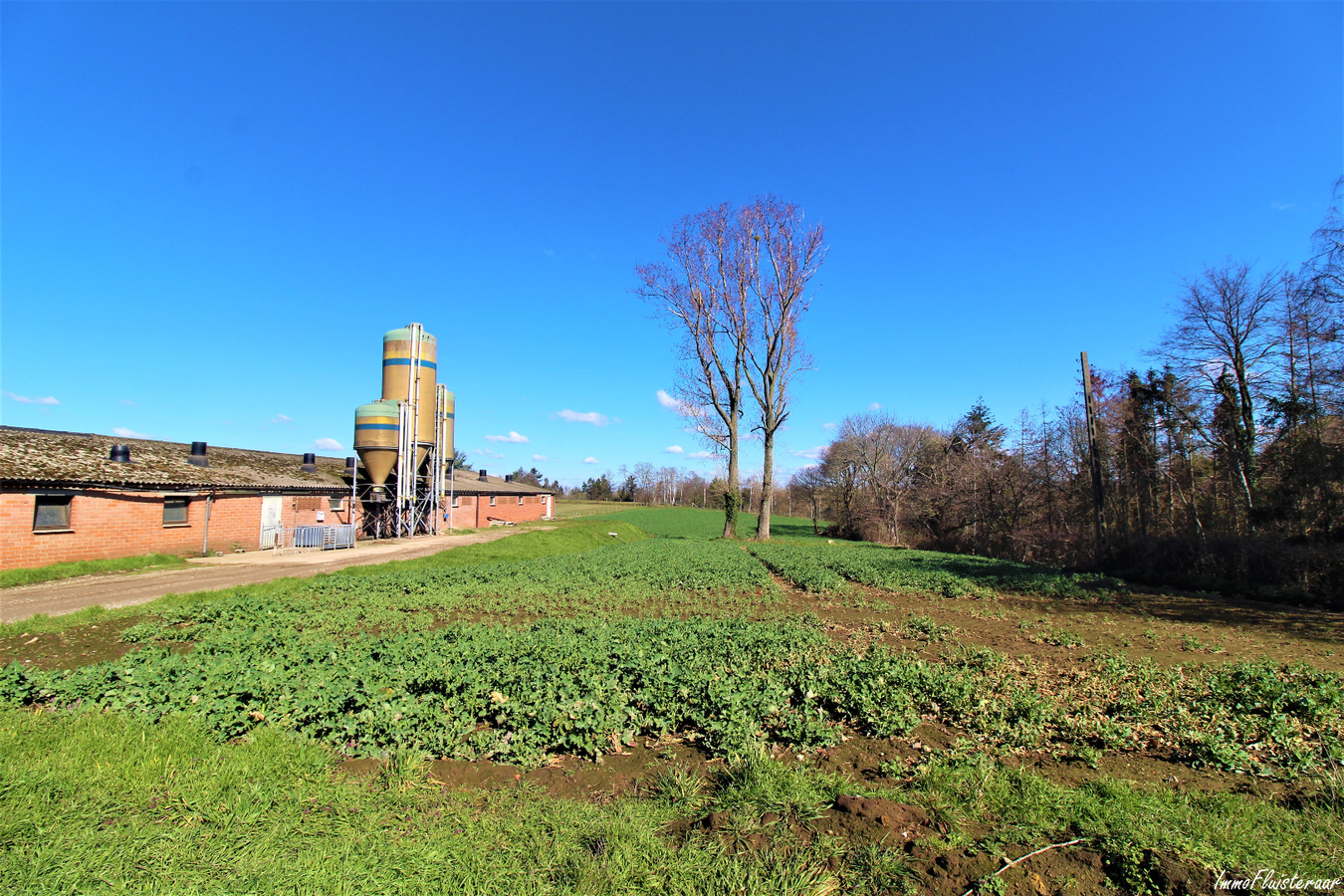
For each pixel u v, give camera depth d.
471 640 8.88
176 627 11.79
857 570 21.62
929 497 44.97
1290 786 5.19
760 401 38.62
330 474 35.66
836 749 6.07
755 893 3.71
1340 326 20.56
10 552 18.89
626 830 4.40
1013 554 36.09
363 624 11.88
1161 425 29.38
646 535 53.34
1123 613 14.62
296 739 5.94
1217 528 25.78
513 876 3.92
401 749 5.72
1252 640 11.59
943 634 11.62
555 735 5.95
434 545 30.72
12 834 4.14
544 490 69.50
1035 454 36.28
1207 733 6.12
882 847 4.20
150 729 6.05
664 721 6.32
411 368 35.31
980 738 6.23
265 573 20.17
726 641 8.69
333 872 3.87
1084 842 4.24
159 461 25.73
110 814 4.54
